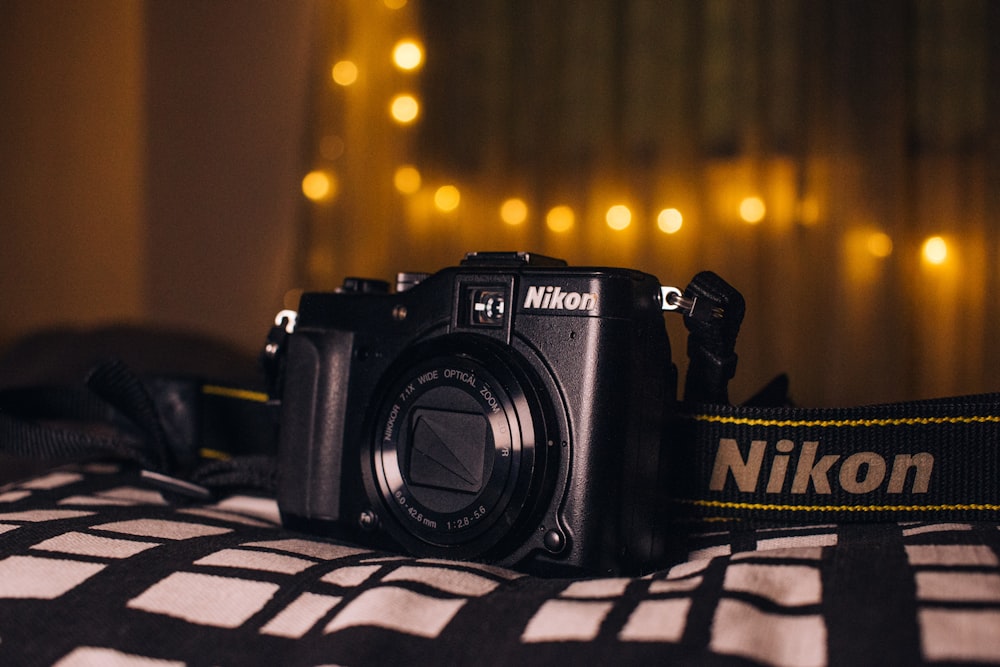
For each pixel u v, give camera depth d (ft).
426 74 5.56
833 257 5.08
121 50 4.78
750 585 1.29
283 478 1.99
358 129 5.50
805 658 1.12
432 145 5.56
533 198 5.49
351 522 1.89
